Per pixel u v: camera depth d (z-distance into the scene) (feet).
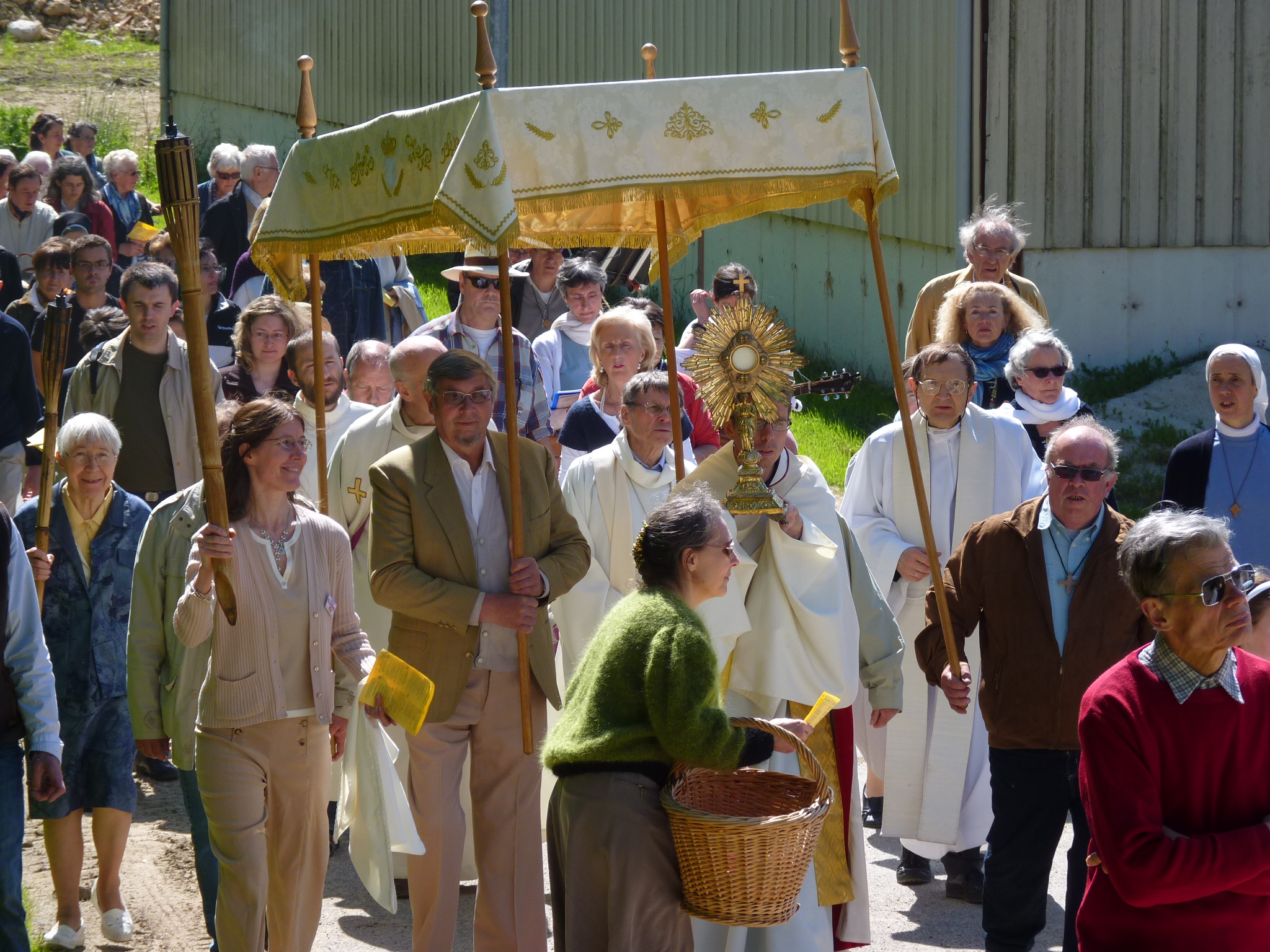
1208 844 38.83
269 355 89.97
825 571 58.23
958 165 162.71
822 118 55.16
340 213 61.31
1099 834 40.22
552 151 53.36
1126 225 164.76
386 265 122.31
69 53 415.85
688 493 50.85
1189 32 162.30
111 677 67.00
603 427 83.61
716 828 44.55
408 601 55.98
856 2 179.11
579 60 227.40
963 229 102.47
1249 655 41.47
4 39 421.18
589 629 67.31
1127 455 144.15
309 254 64.28
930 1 165.48
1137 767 39.93
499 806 58.23
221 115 334.85
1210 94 163.43
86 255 111.86
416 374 72.13
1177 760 40.04
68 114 346.33
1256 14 162.20
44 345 64.13
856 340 188.34
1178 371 163.22
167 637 60.29
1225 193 165.07
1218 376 82.53
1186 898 39.06
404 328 123.13
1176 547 39.88
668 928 47.09
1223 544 39.99
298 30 300.40
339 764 71.67
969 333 90.53
